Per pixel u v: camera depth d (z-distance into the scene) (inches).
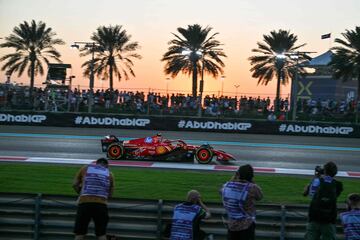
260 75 2043.6
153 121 1294.3
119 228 320.5
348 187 588.1
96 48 1883.6
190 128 1288.1
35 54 1985.7
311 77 2534.5
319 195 287.3
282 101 1521.9
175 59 1984.5
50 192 492.4
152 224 319.0
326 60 2468.0
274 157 879.7
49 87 1454.2
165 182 566.9
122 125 1295.5
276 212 317.1
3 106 1427.2
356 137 1259.2
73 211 325.4
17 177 567.5
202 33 1977.1
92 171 304.2
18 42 1968.5
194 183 567.2
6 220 327.9
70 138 1050.1
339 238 316.5
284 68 2005.4
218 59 2010.3
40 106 1460.4
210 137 1165.7
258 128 1277.1
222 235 313.7
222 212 314.7
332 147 1056.2
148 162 765.9
